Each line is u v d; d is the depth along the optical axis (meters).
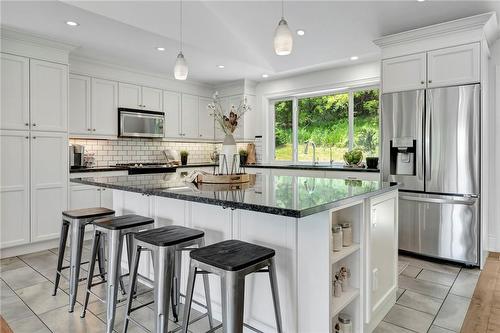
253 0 3.13
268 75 5.34
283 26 2.13
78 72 4.34
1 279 2.86
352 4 3.05
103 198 4.25
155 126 5.21
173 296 2.15
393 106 3.48
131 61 4.56
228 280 1.39
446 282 2.76
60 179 3.80
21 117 3.49
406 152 3.43
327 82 5.00
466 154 3.08
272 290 1.59
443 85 3.18
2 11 2.97
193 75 5.34
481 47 2.97
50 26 3.31
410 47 3.37
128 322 1.94
